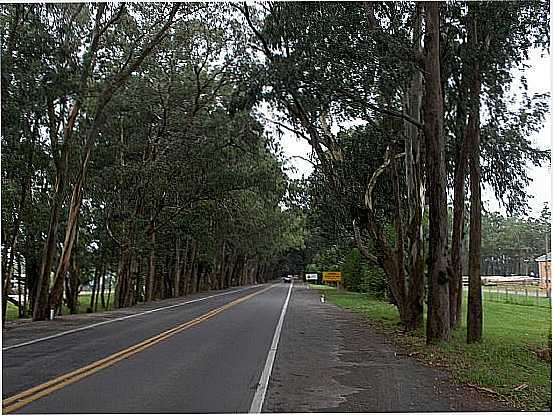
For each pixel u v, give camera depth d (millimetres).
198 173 42344
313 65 17844
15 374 11750
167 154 40062
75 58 24125
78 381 11078
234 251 84500
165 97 40281
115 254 44125
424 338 19609
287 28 18688
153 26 31203
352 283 57812
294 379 11758
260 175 44156
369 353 15828
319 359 14516
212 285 74812
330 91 18047
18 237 37031
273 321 24938
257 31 22156
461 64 18891
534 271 95688
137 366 12867
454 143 23109
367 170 27391
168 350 15477
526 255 96688
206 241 61531
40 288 26062
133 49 31828
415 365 13875
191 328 21516
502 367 13969
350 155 27359
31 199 34469
